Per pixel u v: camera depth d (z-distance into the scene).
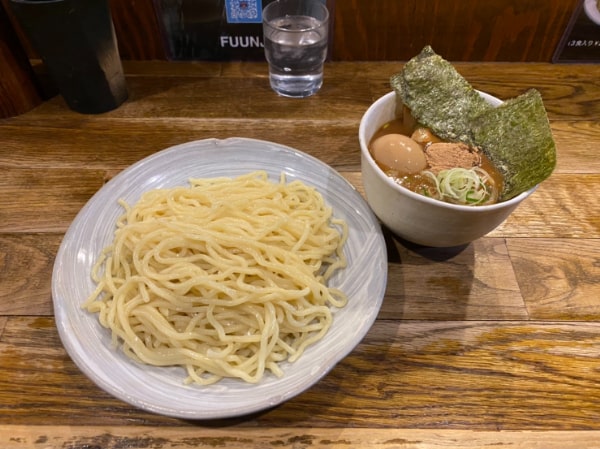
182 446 0.72
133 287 0.85
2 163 1.12
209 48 1.39
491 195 0.83
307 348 0.80
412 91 0.91
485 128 0.87
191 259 0.87
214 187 0.99
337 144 1.18
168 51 1.40
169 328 0.80
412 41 1.39
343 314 0.83
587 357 0.83
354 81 1.36
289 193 0.99
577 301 0.90
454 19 1.33
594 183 1.09
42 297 0.89
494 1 1.29
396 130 0.95
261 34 1.35
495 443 0.73
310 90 1.32
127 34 1.35
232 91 1.32
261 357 0.78
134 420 0.74
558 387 0.79
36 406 0.75
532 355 0.83
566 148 1.17
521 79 1.37
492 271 0.94
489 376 0.80
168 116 1.24
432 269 0.94
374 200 0.87
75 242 0.87
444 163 0.87
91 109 1.23
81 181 1.08
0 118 1.22
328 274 0.90
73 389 0.77
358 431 0.74
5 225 1.00
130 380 0.73
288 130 1.21
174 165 1.02
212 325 0.83
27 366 0.80
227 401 0.71
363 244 0.89
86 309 0.81
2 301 0.88
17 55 1.17
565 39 1.37
